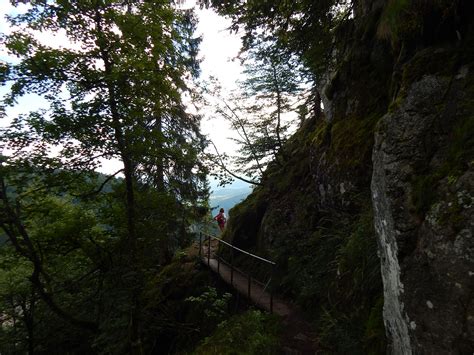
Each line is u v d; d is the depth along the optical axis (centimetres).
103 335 664
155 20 635
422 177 231
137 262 694
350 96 698
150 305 793
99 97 579
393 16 333
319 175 754
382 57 604
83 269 878
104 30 600
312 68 649
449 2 262
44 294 718
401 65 327
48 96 572
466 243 183
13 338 992
